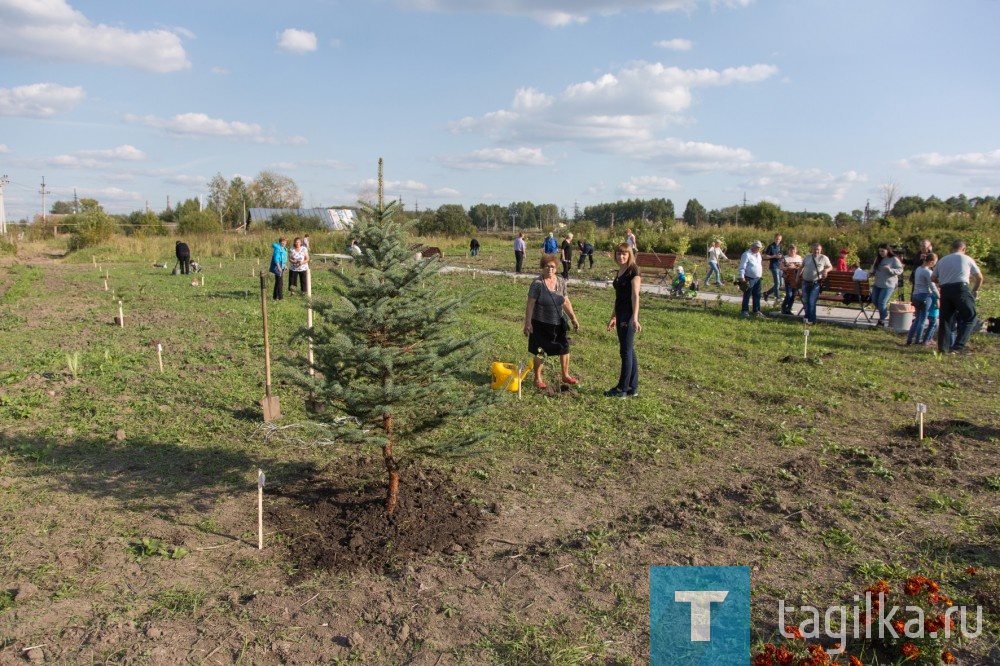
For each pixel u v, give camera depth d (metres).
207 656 3.52
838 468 6.07
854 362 10.48
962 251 11.05
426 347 4.86
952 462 6.21
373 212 4.83
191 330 12.64
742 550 4.65
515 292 19.33
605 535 4.83
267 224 59.31
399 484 5.57
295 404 7.92
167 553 4.55
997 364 10.51
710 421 7.52
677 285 18.92
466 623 3.81
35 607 3.92
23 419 7.33
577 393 8.44
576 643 3.62
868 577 4.27
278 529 4.91
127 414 7.52
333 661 3.50
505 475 5.96
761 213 46.12
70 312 15.23
